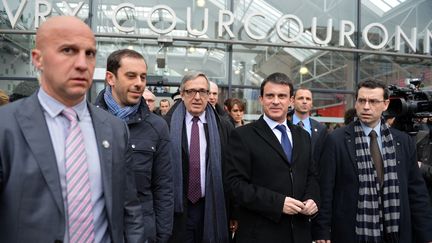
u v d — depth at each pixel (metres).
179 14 8.71
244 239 2.56
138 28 8.43
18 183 1.32
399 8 9.57
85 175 1.45
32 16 8.15
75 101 1.50
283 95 2.67
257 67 8.89
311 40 8.98
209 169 3.00
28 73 8.27
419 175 2.88
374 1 9.44
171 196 2.52
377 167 2.80
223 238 2.97
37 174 1.34
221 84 8.76
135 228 1.71
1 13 8.16
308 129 4.49
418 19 9.66
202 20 8.76
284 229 2.49
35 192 1.34
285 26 8.70
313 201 2.54
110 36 8.23
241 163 2.62
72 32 1.42
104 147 1.54
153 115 2.58
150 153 2.43
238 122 5.09
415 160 2.90
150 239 2.32
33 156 1.35
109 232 1.52
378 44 9.04
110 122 1.63
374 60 9.29
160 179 2.50
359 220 2.71
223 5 8.86
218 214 2.95
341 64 9.19
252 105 8.88
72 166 1.43
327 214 2.76
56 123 1.47
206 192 2.97
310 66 9.09
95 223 1.48
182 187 2.91
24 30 7.98
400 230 2.71
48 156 1.38
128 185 1.72
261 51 8.91
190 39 8.36
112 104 2.47
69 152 1.44
